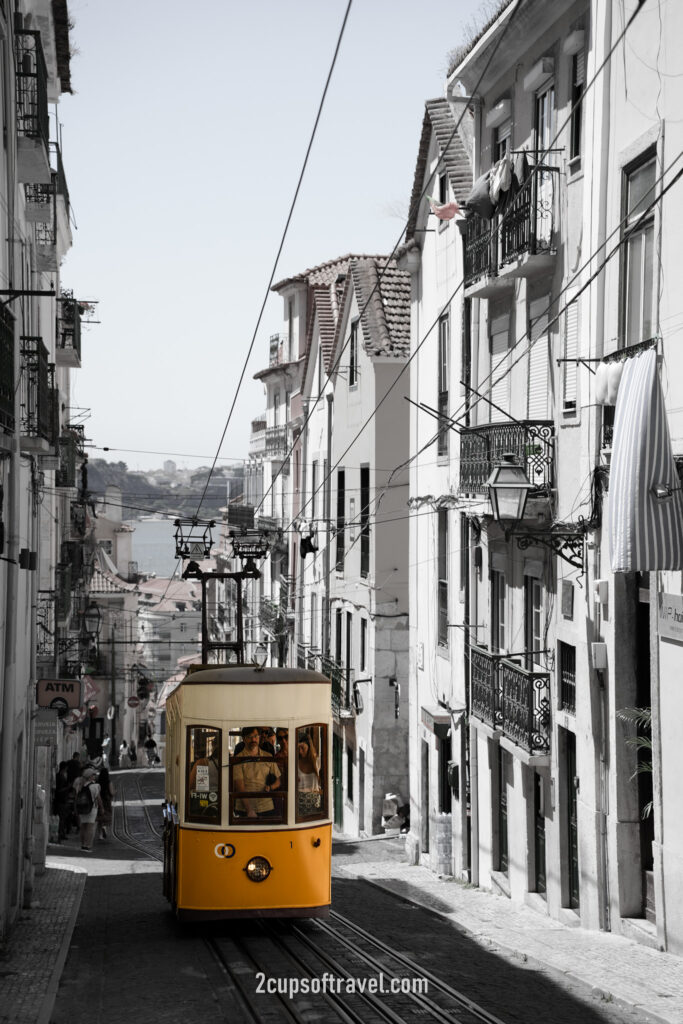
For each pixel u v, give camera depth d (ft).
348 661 162.91
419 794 123.85
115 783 237.04
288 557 217.77
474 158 100.83
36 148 78.48
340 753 170.71
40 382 80.07
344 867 119.96
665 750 63.26
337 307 187.93
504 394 94.79
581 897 75.31
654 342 64.23
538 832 87.40
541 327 86.33
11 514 72.84
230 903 69.10
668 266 63.77
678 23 63.41
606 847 72.59
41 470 96.84
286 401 226.58
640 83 68.49
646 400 60.29
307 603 198.29
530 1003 50.03
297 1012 49.52
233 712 70.23
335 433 173.78
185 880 69.41
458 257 108.27
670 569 59.57
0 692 73.00
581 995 51.80
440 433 115.03
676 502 59.72
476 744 101.45
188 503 518.78
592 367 74.79
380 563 146.72
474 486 94.63
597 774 72.95
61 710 98.37
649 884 69.36
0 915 69.05
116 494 361.10
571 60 80.48
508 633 93.04
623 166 71.05
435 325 116.88
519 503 73.82
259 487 251.80
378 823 147.23
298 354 217.36
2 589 71.56
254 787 70.03
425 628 122.31
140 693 324.39
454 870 108.06
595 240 74.43
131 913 82.84
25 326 88.43
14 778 78.89
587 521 74.28
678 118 63.21
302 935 70.85
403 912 84.02
